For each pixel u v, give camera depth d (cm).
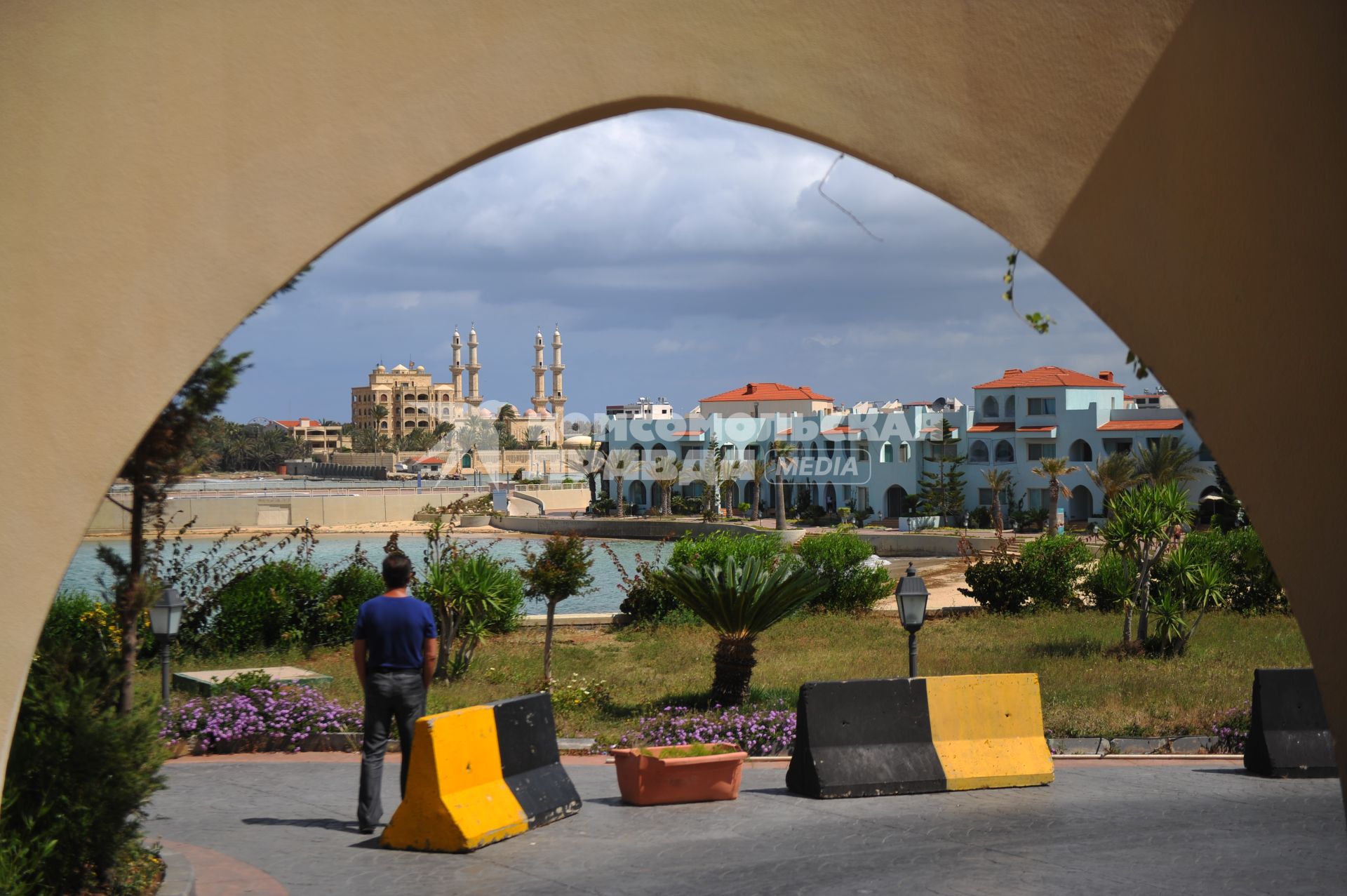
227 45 381
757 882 710
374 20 379
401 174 380
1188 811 909
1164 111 365
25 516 386
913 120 373
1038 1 369
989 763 1009
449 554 2081
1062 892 686
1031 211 370
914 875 723
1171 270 365
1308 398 361
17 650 388
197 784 1042
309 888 703
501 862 762
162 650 1240
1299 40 361
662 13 375
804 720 991
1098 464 6044
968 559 2805
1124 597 2006
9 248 383
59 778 607
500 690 1689
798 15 374
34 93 382
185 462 947
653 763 942
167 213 383
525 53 377
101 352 385
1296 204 361
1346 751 358
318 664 1909
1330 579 359
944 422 7031
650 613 2553
